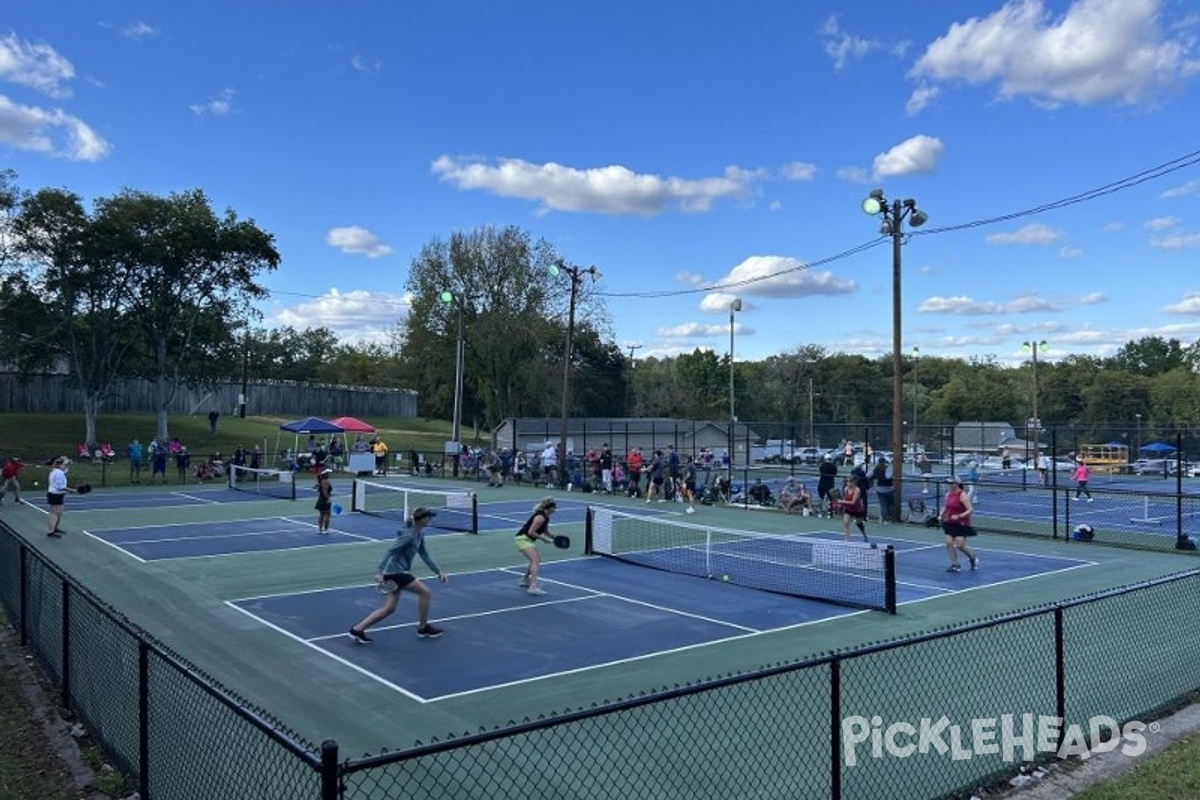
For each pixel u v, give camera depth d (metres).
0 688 9.27
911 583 15.79
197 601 13.95
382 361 109.38
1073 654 10.25
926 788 6.53
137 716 6.91
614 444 52.03
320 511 22.20
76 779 6.95
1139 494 22.45
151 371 52.88
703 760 7.12
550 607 13.53
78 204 45.00
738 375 100.06
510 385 64.94
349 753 7.50
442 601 13.95
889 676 9.47
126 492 34.09
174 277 48.31
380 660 10.52
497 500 31.55
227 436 56.41
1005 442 69.56
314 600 14.03
